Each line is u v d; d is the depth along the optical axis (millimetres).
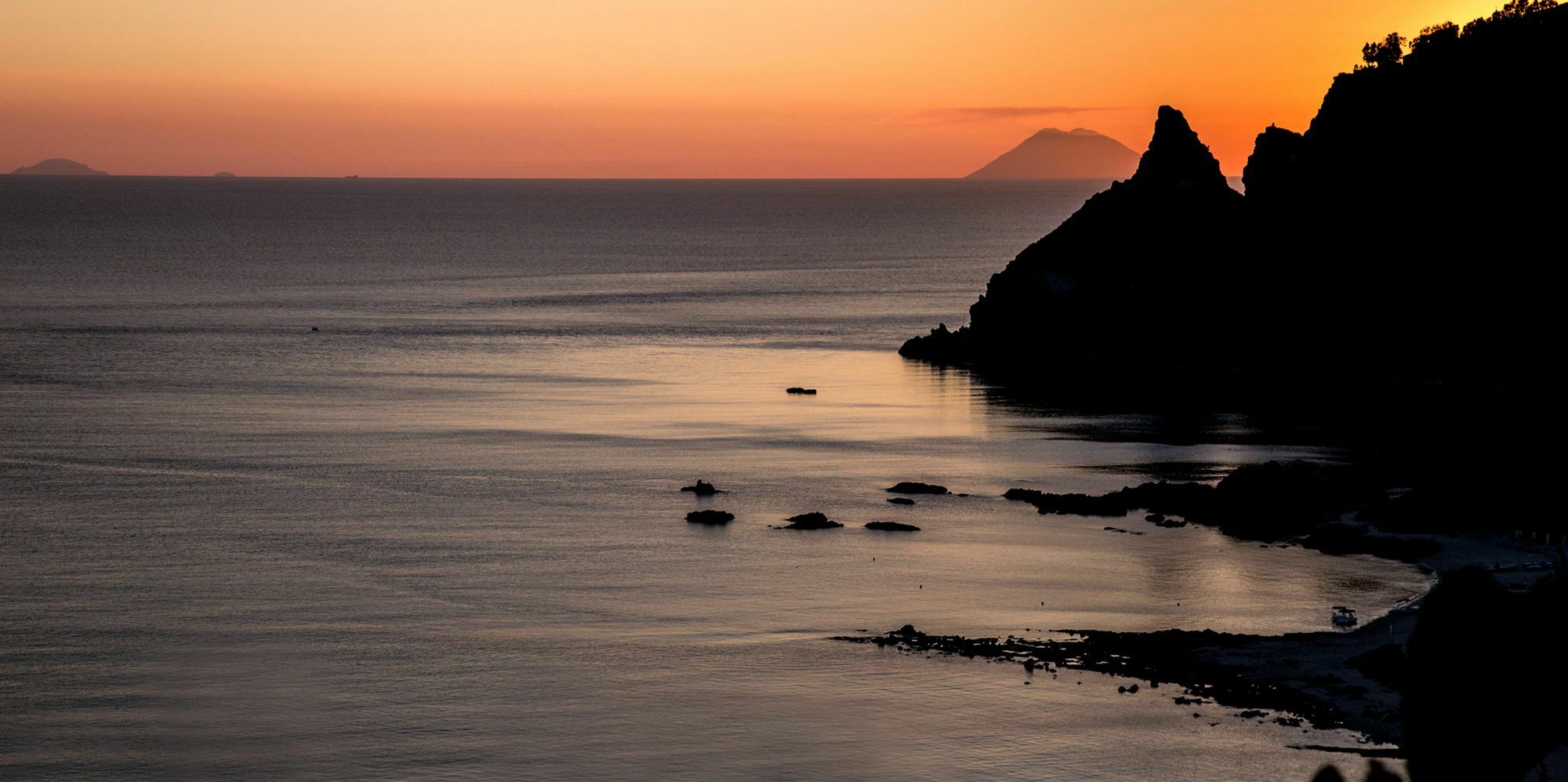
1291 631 75750
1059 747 58562
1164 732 59906
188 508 105875
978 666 69188
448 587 84812
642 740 60188
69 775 56438
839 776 56188
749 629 76188
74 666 69938
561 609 80000
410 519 102688
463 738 60406
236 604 80812
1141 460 129625
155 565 89500
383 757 58344
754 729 61125
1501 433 126562
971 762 57375
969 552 93688
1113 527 101562
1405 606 79062
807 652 71812
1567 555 87000
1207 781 54688
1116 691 65188
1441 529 97312
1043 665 69125
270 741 60125
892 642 73188
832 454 131125
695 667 69500
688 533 98875
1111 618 78188
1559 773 41531
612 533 98938
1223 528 100688
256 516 103312
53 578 86125
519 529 100062
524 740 60094
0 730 61219
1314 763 56188
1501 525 97125
